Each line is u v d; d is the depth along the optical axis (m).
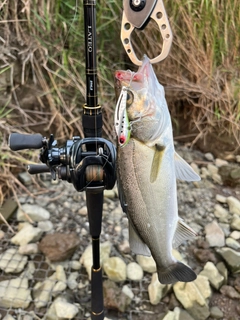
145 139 0.21
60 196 0.47
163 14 0.19
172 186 0.22
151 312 0.34
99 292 0.28
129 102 0.20
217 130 0.54
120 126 0.19
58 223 0.43
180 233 0.24
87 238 0.41
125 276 0.36
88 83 0.22
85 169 0.22
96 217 0.26
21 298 0.35
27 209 0.44
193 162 0.53
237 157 0.53
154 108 0.20
